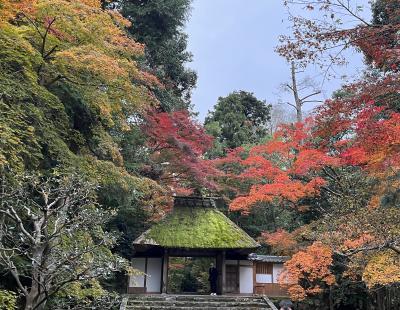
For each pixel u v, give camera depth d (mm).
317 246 13953
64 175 8414
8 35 9086
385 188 11680
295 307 18484
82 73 11172
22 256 8000
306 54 7410
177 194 21078
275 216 25328
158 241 17766
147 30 21641
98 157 13797
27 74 8852
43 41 10461
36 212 6551
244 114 33875
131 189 14367
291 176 16703
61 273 5645
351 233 10109
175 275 25234
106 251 8562
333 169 16266
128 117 17031
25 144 8977
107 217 6488
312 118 15344
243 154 25719
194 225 19156
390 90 7738
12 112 7875
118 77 10969
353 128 8422
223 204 25406
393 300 16891
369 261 11039
